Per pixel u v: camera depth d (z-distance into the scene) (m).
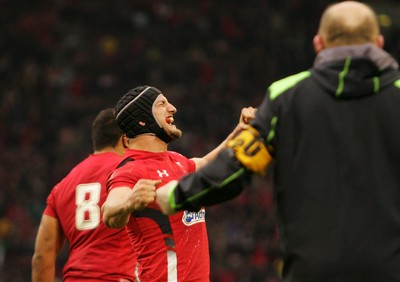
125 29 105.12
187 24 107.19
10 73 94.38
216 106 94.12
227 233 71.31
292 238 10.56
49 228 19.25
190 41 105.12
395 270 10.20
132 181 15.27
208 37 106.69
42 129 87.69
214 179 10.73
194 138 87.75
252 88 100.00
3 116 88.25
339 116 10.60
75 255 18.66
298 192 10.57
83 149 85.06
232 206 74.69
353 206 10.36
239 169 10.72
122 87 96.19
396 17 80.69
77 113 90.38
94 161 19.12
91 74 96.44
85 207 18.69
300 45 107.75
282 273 10.87
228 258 67.50
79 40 101.19
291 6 112.50
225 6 110.81
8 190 75.62
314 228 10.42
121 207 13.19
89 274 18.25
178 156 16.84
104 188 18.73
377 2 83.50
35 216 72.56
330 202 10.42
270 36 108.50
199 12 109.19
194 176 10.91
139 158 15.91
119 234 18.27
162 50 102.62
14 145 85.38
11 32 98.88
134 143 16.17
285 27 110.06
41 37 99.56
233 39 107.44
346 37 10.88
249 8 111.38
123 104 16.16
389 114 10.55
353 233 10.28
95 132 19.45
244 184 10.82
